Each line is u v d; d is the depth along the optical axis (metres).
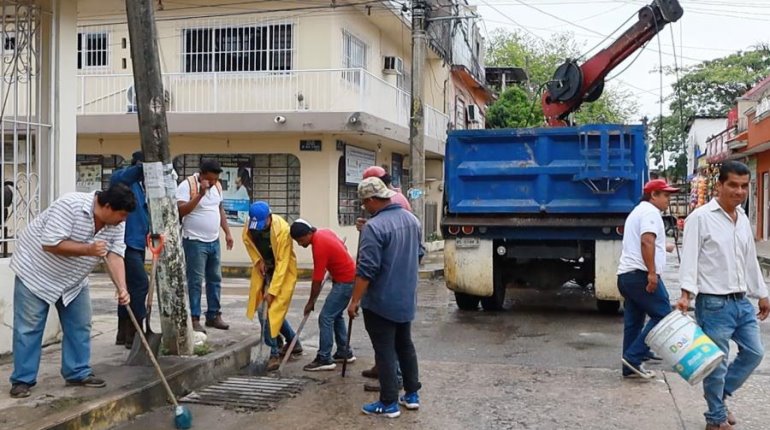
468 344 8.42
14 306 5.39
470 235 10.35
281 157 17.12
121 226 5.52
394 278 5.43
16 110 6.92
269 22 17.00
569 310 10.93
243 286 13.81
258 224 6.91
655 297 6.47
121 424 5.36
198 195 7.44
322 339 6.94
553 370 7.04
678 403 5.86
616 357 7.69
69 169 7.40
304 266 16.00
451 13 24.66
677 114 46.88
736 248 4.99
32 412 4.96
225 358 6.82
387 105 18.66
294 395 6.16
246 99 16.91
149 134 6.43
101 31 17.86
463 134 10.19
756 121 24.22
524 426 5.36
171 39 17.38
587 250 10.20
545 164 9.91
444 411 5.73
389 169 20.94
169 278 6.65
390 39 21.06
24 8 7.02
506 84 38.16
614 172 9.47
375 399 6.04
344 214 17.64
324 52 16.80
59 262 5.32
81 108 17.50
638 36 11.55
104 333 7.75
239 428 5.33
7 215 6.91
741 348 5.08
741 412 5.63
